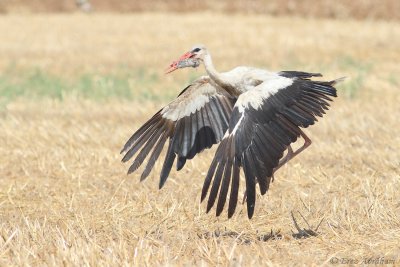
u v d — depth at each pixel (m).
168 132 11.52
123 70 28.31
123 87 24.56
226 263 9.41
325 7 42.56
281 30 36.62
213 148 16.20
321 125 18.38
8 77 27.11
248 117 10.17
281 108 10.34
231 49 31.78
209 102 11.57
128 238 10.99
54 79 26.39
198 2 46.16
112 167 15.12
